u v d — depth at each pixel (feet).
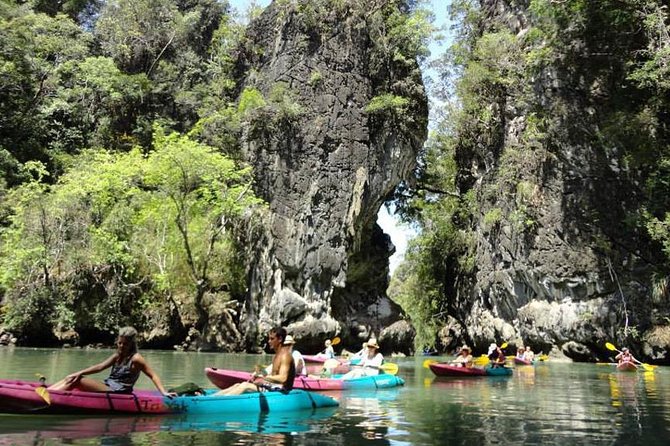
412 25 102.47
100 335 88.43
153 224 94.63
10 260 81.97
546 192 93.56
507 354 100.12
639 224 79.97
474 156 115.14
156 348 89.30
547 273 91.20
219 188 91.56
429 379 48.83
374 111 101.86
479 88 106.01
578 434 21.93
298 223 94.12
